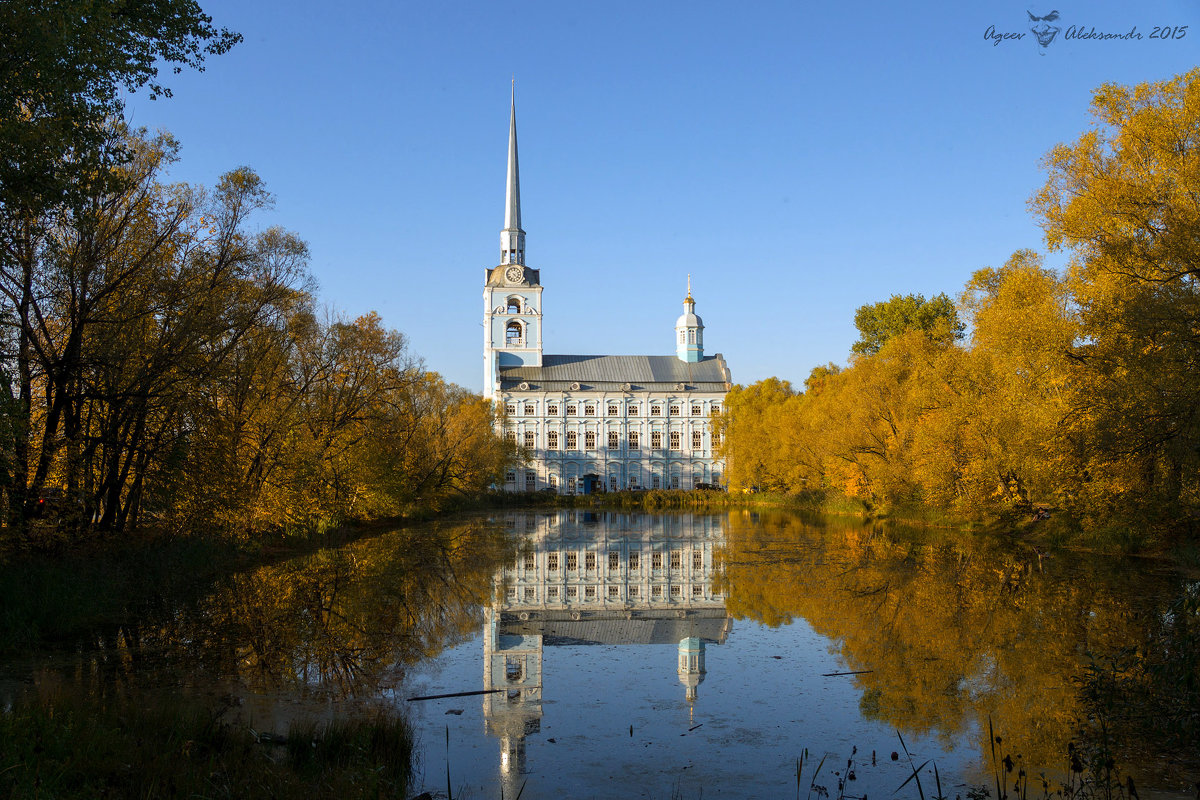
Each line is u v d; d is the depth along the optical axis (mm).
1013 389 37625
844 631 19766
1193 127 27438
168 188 26312
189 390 25516
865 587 25812
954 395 43438
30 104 16719
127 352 23641
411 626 20469
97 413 25828
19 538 20734
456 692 14867
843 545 38562
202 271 26562
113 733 10562
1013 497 40406
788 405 78500
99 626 19469
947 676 15570
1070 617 20172
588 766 11180
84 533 24188
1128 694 13031
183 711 11922
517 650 18359
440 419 64812
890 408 52031
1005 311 36875
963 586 25188
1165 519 29844
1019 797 9914
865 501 58812
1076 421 29797
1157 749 11164
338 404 42156
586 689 15078
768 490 87125
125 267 24641
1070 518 35875
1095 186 28859
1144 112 28141
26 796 8094
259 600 23172
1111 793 9586
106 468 27422
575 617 22344
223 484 28594
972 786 10359
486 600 24969
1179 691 12062
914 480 47656
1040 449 33281
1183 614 14430
